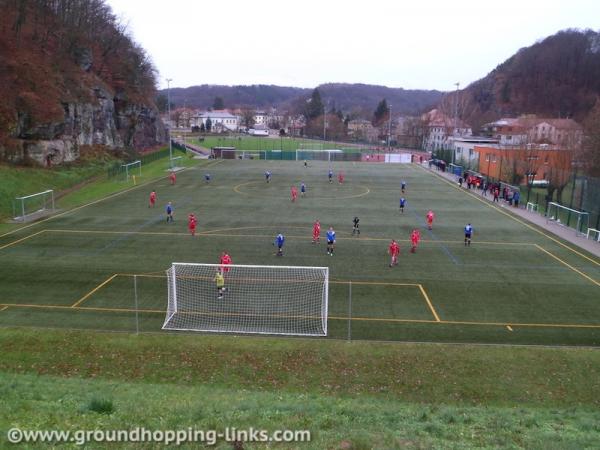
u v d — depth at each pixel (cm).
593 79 17000
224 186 6525
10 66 6638
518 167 6769
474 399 1761
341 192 6219
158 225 4331
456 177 7819
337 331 2298
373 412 1487
